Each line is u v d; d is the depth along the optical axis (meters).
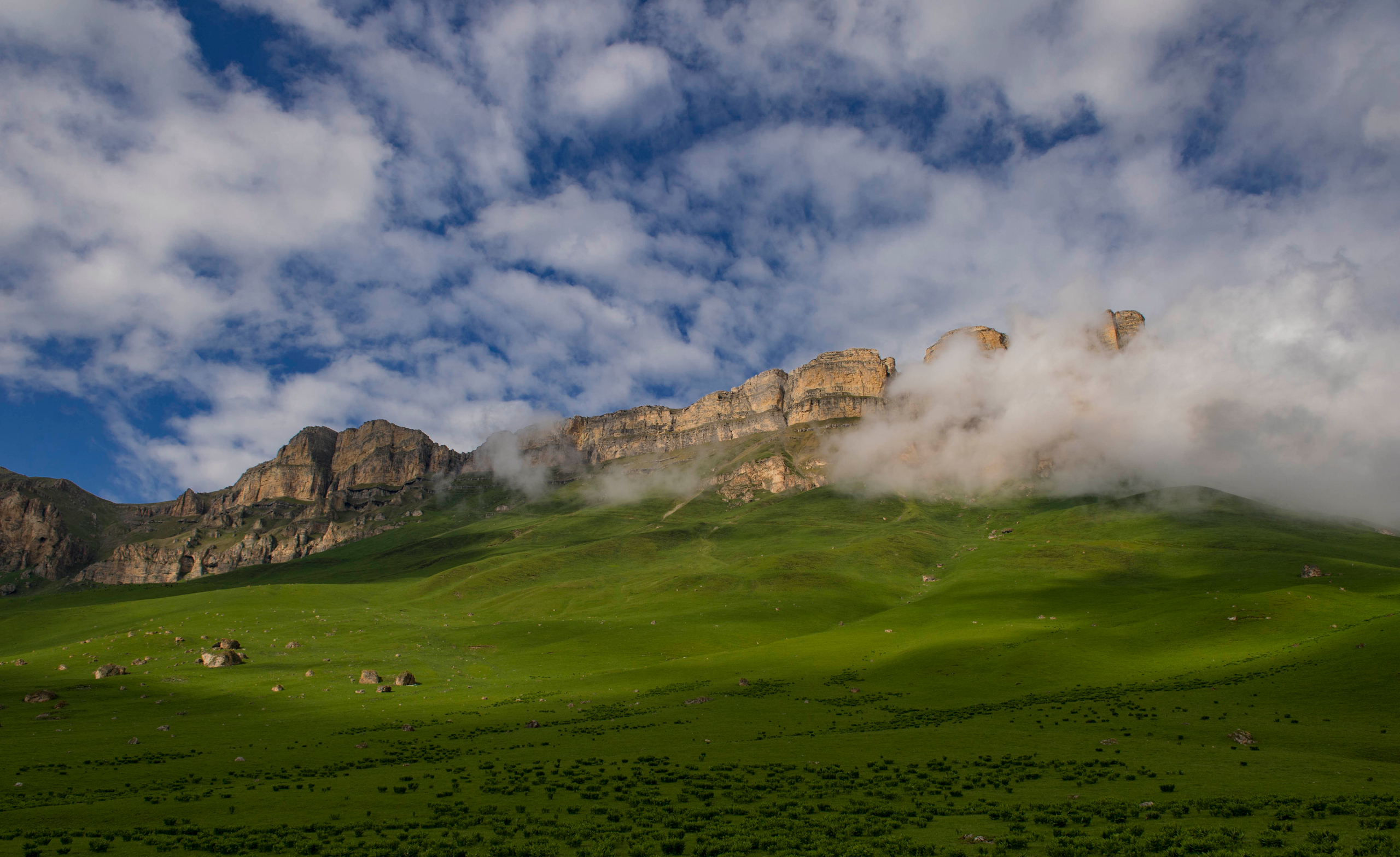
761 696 101.38
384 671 132.25
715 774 54.00
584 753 65.69
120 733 85.44
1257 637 115.94
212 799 49.34
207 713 101.56
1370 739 61.62
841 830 37.06
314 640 165.50
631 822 39.59
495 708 99.75
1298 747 60.81
